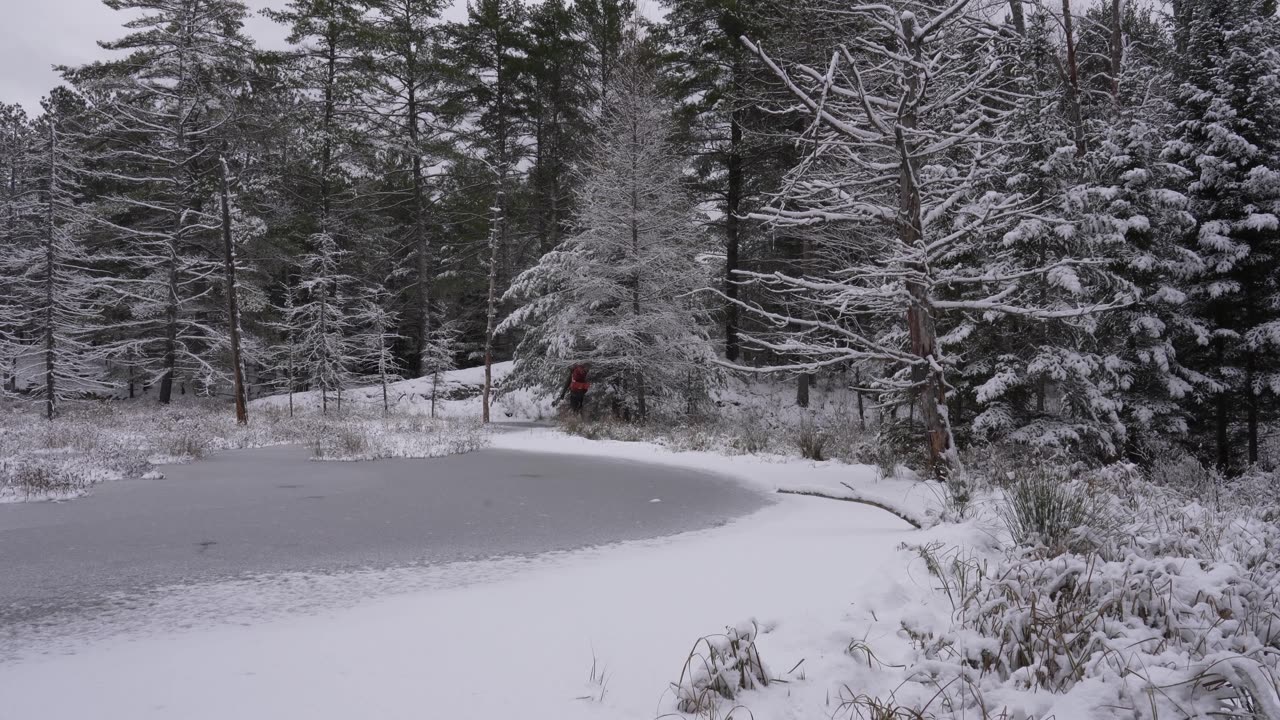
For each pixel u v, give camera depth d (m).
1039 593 3.26
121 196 31.72
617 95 21.97
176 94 29.36
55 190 24.84
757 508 8.08
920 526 6.07
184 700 2.65
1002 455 10.13
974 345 11.83
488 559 5.57
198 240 30.95
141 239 32.41
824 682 2.66
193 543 6.16
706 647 3.14
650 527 6.93
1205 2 14.75
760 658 2.94
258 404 28.66
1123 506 5.66
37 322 25.22
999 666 2.71
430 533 6.62
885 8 9.49
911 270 9.12
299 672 2.96
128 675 2.96
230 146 29.88
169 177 30.17
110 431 17.36
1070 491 5.43
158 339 29.48
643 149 21.17
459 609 4.03
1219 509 6.29
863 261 15.70
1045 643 2.71
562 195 33.16
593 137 23.19
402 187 37.12
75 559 5.55
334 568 5.27
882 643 3.00
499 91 33.16
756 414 23.89
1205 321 14.22
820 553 5.12
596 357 21.94
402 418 22.08
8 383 31.48
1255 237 14.10
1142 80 17.42
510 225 33.97
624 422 21.20
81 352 26.53
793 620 3.35
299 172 31.92
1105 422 11.29
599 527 6.93
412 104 33.78
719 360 9.98
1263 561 4.02
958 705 2.42
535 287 24.33
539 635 3.43
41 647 3.45
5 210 33.91
